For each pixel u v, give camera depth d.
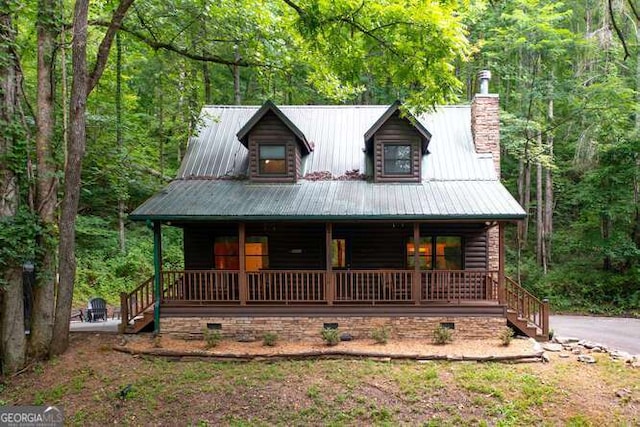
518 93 21.38
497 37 20.80
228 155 14.77
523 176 24.62
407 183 13.52
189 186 13.52
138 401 8.52
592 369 9.68
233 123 16.02
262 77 15.10
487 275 12.88
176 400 8.52
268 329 12.03
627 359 10.22
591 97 19.41
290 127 13.38
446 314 11.83
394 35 9.99
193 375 9.48
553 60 19.75
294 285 14.03
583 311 18.33
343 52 10.55
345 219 11.66
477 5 18.50
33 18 11.59
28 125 11.65
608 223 20.33
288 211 11.73
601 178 19.66
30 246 10.21
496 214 11.23
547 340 11.66
